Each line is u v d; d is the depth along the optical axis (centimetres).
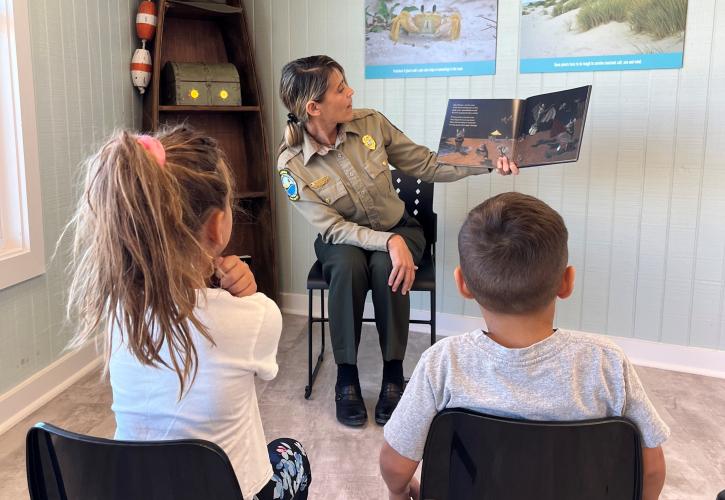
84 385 252
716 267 254
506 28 270
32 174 226
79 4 252
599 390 89
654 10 245
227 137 322
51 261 241
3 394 219
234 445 96
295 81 217
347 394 221
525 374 89
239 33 306
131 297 85
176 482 85
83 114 257
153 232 82
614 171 263
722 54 239
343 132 229
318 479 188
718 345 259
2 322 218
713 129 245
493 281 91
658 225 260
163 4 279
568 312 282
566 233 94
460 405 91
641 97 253
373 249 220
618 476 87
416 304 313
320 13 302
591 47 257
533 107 222
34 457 90
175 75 287
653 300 266
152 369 92
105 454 85
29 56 221
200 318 91
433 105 289
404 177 260
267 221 323
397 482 102
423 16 282
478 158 221
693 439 208
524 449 85
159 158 86
